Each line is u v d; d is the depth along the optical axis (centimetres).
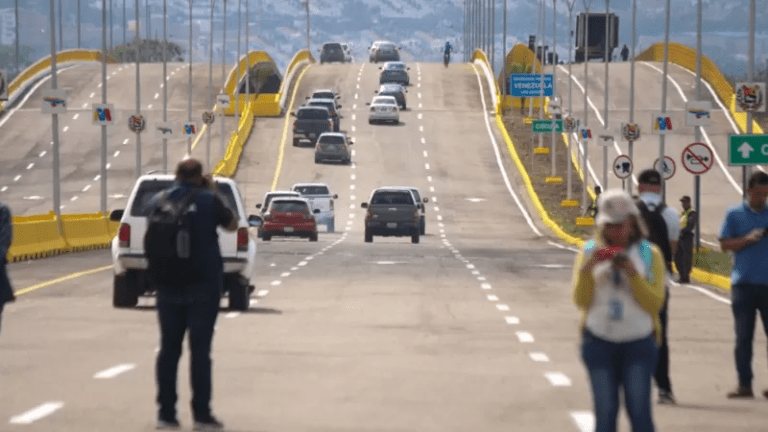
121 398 3656
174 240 3138
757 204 3934
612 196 2505
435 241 16012
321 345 5172
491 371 4409
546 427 3253
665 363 3747
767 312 3925
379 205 15175
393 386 4019
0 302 3738
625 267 2459
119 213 6756
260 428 3212
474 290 8212
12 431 3083
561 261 11681
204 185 3219
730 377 4381
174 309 3180
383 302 7294
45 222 11912
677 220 3750
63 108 13100
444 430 3200
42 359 4597
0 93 11450
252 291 7494
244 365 4512
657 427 3309
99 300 7156
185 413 3422
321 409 3541
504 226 19288
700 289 8925
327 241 15588
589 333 2502
